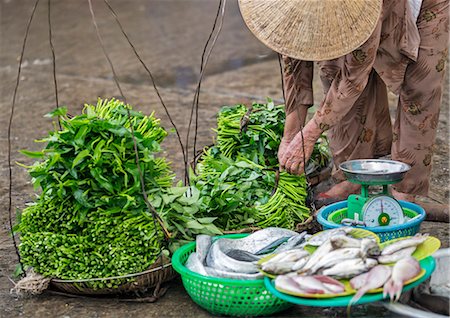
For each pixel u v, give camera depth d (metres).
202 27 8.32
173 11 9.23
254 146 3.18
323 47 2.50
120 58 7.13
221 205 2.76
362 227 2.69
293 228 2.93
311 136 2.84
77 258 2.59
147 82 6.26
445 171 3.87
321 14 2.50
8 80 6.48
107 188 2.55
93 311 2.58
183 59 7.00
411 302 2.44
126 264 2.54
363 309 2.48
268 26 2.55
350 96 2.75
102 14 9.29
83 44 7.80
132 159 2.62
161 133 2.84
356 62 2.67
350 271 2.28
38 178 2.60
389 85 2.95
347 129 3.19
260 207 2.87
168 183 2.80
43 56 7.34
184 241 2.68
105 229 2.55
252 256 2.56
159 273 2.60
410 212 2.90
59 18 9.14
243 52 7.20
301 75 3.01
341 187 3.24
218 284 2.40
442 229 3.14
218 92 5.83
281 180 3.00
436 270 2.51
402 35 2.83
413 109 3.03
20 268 2.73
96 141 2.58
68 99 5.80
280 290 2.23
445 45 2.96
